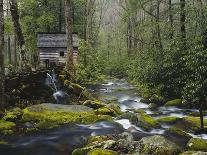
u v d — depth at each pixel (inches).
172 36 1050.1
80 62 1257.4
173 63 832.9
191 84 637.9
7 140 492.1
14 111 604.7
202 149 442.3
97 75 1237.7
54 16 1622.8
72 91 794.8
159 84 888.9
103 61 1535.4
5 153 440.1
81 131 537.0
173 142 461.4
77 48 1354.6
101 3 2176.4
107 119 595.5
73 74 987.3
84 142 483.8
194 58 641.6
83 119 591.2
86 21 1738.4
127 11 1717.5
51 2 1670.8
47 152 444.8
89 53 1408.7
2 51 600.4
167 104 802.2
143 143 431.2
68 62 998.4
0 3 595.2
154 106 794.8
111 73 2068.2
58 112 618.8
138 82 1035.3
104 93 1051.3
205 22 751.7
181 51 839.1
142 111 726.5
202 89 611.8
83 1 1684.3
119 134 487.5
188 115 692.7
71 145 472.4
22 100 683.4
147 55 1059.3
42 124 558.6
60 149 456.4
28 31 1662.2
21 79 699.4
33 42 1654.8
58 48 1362.0
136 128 555.5
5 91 655.8
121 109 770.2
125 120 605.0
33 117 587.5
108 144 428.8
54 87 782.5
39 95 728.3
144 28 1346.0
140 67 1039.6
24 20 1582.2
